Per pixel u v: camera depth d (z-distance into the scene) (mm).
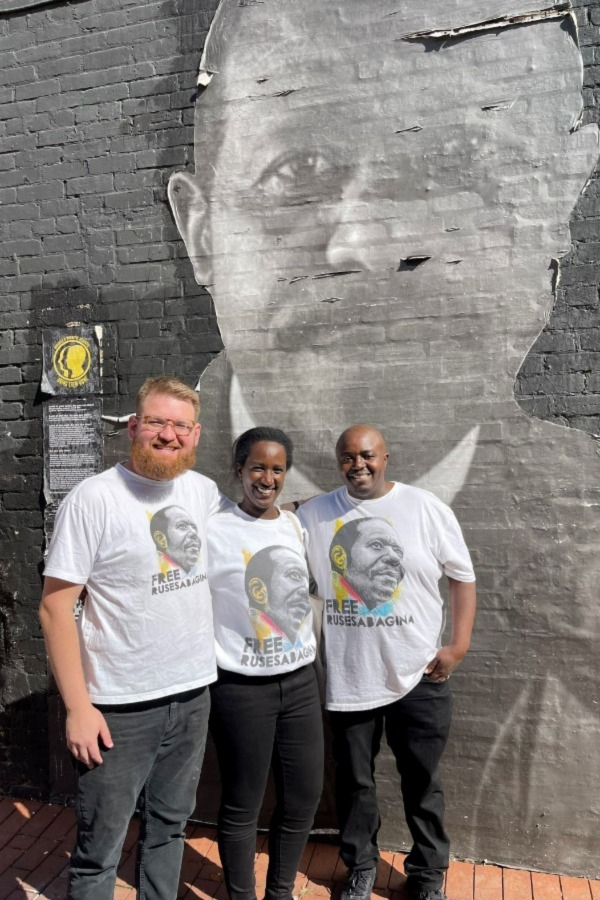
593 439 2545
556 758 2602
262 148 2875
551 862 2607
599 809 2562
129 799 2010
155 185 3016
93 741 1902
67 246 3146
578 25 2533
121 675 1976
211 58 2918
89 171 3107
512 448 2625
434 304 2697
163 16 2986
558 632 2592
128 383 3064
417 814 2398
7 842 2836
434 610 2357
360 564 2342
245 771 2174
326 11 2785
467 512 2672
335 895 2482
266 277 2887
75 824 2957
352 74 2760
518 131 2590
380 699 2311
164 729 2057
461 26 2635
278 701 2184
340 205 2791
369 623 2318
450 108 2654
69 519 1959
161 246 3014
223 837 2211
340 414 2812
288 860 2256
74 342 3127
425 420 2715
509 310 2617
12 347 3215
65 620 1931
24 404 3207
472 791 2680
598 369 2537
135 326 3053
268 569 2215
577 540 2566
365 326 2775
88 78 3100
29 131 3184
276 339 2881
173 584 2043
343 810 2404
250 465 2191
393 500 2381
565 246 2557
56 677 1928
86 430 3115
